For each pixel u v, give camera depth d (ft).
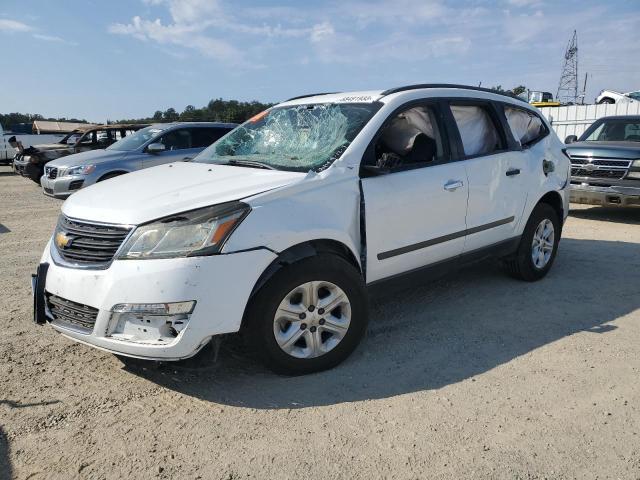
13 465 8.71
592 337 13.53
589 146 29.50
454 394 10.82
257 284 10.71
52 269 11.10
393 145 14.02
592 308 15.58
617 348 12.87
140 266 9.97
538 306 15.79
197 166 13.97
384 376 11.59
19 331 14.11
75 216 11.32
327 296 11.74
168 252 10.00
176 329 9.97
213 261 10.02
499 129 16.25
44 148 48.47
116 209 10.80
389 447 9.10
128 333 10.18
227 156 14.73
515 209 16.48
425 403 10.49
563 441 9.23
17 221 31.14
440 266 14.49
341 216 11.85
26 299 16.72
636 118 32.45
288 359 11.26
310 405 10.46
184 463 8.75
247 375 11.68
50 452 9.05
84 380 11.49
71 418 10.06
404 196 13.05
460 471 8.48
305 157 12.92
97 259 10.58
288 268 10.94
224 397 10.79
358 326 12.07
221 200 10.62
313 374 11.69
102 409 10.37
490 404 10.42
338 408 10.34
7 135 73.05
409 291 17.26
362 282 12.05
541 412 10.13
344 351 11.97
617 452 8.94
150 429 9.70
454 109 15.33
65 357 12.57
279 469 8.57
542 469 8.52
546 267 18.34
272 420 9.96
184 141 34.83
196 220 10.18
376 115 13.24
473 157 15.12
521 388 11.02
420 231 13.58
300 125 14.42
